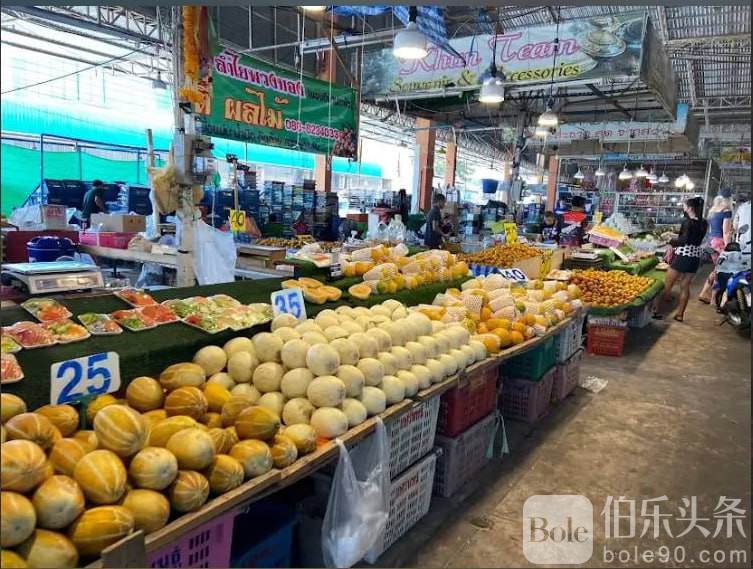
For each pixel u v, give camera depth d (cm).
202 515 138
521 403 371
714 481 301
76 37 937
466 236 941
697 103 1440
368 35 724
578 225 859
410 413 237
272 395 197
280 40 931
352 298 312
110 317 203
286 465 167
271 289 293
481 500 274
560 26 608
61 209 479
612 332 553
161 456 137
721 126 1709
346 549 185
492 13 785
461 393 276
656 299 743
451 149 1708
